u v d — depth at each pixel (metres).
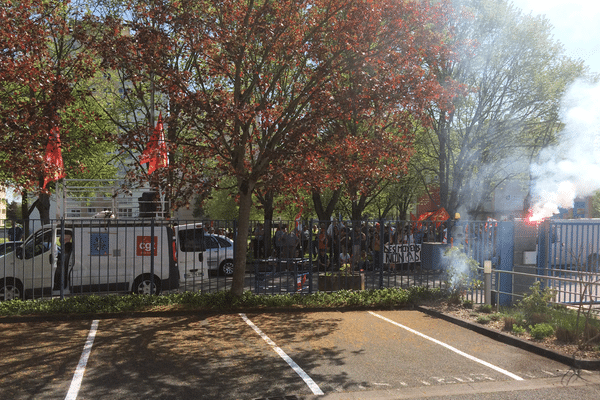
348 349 7.46
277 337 8.23
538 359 6.96
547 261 11.00
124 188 11.47
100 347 7.44
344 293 11.62
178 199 11.25
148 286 12.39
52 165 10.90
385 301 11.23
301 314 10.36
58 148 11.75
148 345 7.59
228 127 9.88
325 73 10.43
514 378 6.12
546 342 7.54
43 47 10.53
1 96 12.03
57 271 12.06
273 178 10.41
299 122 10.31
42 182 13.59
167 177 11.05
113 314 9.85
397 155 11.21
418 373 6.29
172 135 14.03
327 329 8.89
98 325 9.05
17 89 12.85
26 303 9.97
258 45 11.94
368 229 13.93
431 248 11.84
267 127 11.03
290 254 13.80
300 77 14.47
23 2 10.38
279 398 5.36
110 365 6.52
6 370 6.27
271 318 9.89
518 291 10.65
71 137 19.92
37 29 10.37
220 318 9.84
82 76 11.17
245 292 11.25
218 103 9.63
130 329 8.73
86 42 10.56
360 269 13.07
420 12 10.71
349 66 10.56
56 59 17.23
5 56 9.78
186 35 10.38
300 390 5.64
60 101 9.99
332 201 24.06
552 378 6.13
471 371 6.39
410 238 13.09
